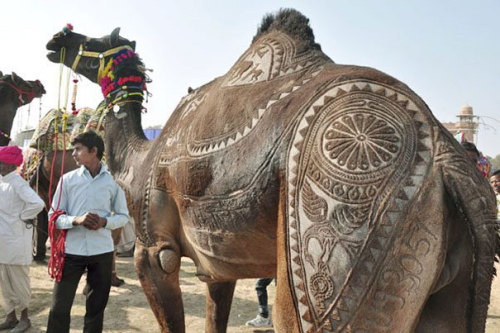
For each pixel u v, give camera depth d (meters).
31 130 9.86
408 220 1.71
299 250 1.86
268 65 2.49
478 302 1.70
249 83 2.50
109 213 3.75
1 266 4.61
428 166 1.77
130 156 3.70
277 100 2.22
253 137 2.20
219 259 2.53
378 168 1.78
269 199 2.06
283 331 1.92
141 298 6.07
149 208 3.05
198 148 2.51
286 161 1.98
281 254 1.93
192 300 6.03
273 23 2.78
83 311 5.41
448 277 1.83
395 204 1.73
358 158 1.81
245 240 2.28
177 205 2.85
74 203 3.69
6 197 4.57
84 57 4.34
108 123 4.05
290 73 2.38
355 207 1.76
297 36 2.58
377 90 1.96
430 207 1.72
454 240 1.86
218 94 2.64
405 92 1.95
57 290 3.54
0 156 4.61
